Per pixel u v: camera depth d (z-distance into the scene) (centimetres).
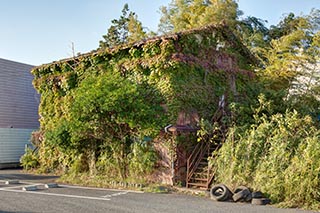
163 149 1294
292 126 1079
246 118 1341
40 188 1183
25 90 2286
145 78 1382
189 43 1443
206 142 1277
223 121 1331
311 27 2100
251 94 1652
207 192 1066
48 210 811
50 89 1762
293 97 1709
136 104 1258
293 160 952
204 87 1448
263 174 980
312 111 1652
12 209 817
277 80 1911
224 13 2298
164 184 1240
